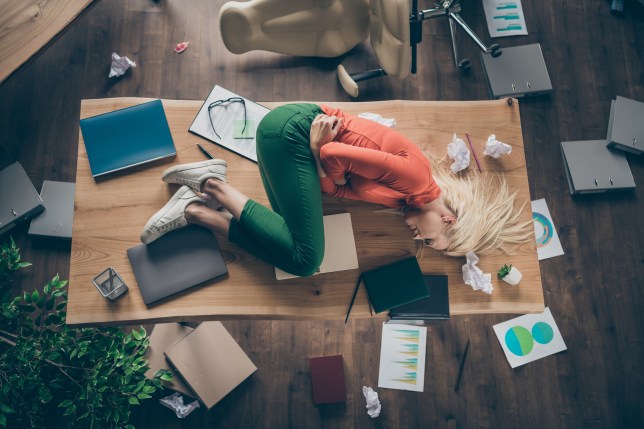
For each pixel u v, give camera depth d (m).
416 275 2.53
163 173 2.53
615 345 3.22
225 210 2.61
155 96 3.40
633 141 3.40
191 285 2.49
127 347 2.82
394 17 2.66
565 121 3.53
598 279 3.31
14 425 2.84
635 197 3.43
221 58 3.46
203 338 3.04
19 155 3.28
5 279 2.96
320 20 3.20
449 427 3.10
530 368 3.18
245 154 2.68
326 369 3.07
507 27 3.64
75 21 2.87
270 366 3.11
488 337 3.20
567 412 3.14
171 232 2.55
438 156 2.73
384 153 2.19
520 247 2.65
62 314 2.67
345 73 3.37
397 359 3.14
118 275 2.45
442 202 2.47
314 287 2.55
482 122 2.78
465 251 2.56
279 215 2.46
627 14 3.71
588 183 3.38
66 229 3.14
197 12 3.53
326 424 3.07
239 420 3.04
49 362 2.74
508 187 2.72
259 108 2.75
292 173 2.28
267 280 2.54
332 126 2.28
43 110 3.35
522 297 2.61
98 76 3.40
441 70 3.55
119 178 2.61
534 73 3.50
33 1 2.80
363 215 2.63
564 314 3.25
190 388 3.01
